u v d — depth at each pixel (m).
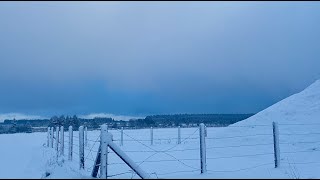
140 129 68.69
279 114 28.75
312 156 18.28
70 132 17.77
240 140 25.64
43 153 21.42
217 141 26.91
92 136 45.16
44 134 68.56
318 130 23.95
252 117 30.50
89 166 15.91
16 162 16.14
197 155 21.33
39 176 11.35
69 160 17.39
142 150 25.45
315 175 11.92
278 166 14.18
